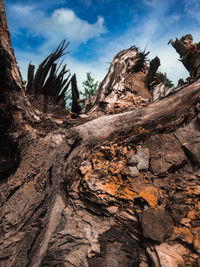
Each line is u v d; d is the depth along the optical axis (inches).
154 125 145.4
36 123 183.0
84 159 142.0
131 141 143.6
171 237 77.1
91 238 90.0
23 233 110.0
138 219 90.8
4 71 140.3
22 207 125.8
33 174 149.5
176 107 145.1
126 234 89.0
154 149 132.0
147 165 120.6
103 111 249.0
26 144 167.5
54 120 207.6
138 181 112.8
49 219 109.0
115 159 134.6
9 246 103.3
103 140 151.3
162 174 115.0
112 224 95.3
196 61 334.6
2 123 149.6
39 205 125.2
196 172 109.3
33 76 230.4
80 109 274.2
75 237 91.5
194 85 150.3
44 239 96.9
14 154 160.6
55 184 134.1
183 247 72.4
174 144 128.1
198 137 123.5
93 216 102.3
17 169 158.7
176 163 117.0
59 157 151.9
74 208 109.7
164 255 70.7
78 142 159.5
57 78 251.1
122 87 355.6
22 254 97.2
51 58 236.2
